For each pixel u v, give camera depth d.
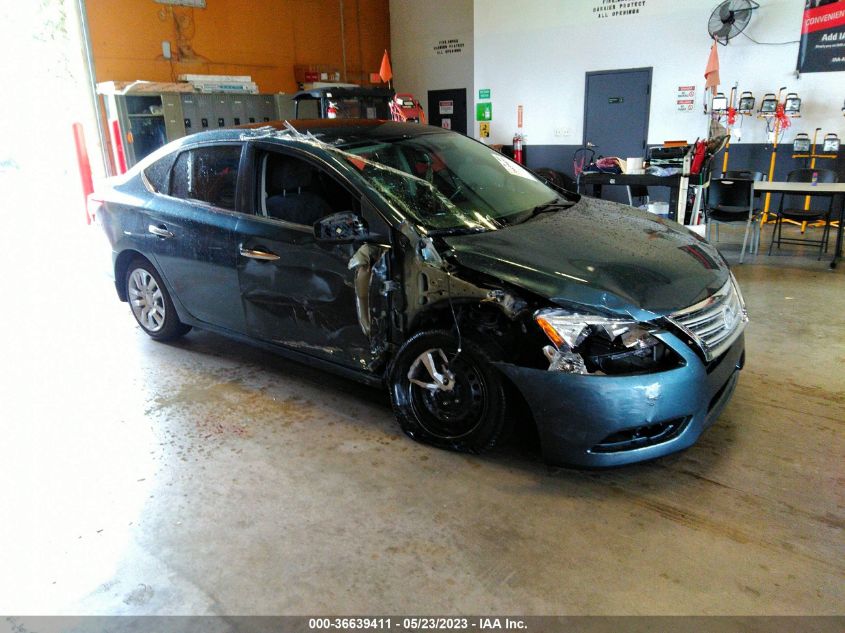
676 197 6.19
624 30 9.23
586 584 2.09
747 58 8.43
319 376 3.83
